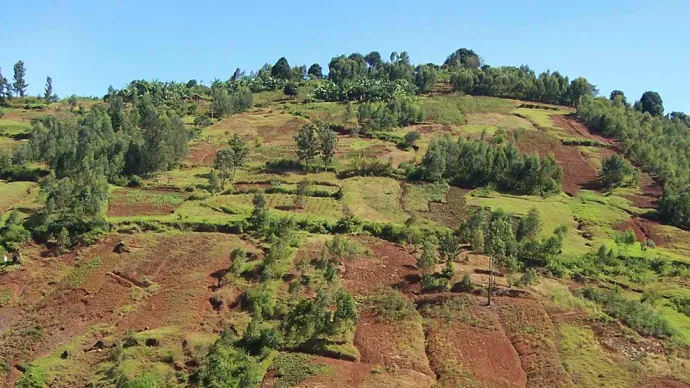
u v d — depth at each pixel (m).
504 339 48.03
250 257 60.12
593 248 69.62
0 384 43.38
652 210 84.38
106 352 45.84
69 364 44.62
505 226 62.66
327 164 92.50
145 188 79.19
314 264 59.16
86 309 52.16
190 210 71.19
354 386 40.56
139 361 43.78
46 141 89.00
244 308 51.94
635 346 47.34
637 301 55.03
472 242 61.25
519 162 90.38
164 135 87.62
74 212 65.25
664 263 66.38
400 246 65.69
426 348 46.56
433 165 89.00
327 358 44.09
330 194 79.94
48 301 53.59
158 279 56.50
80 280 56.00
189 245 62.28
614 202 86.38
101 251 61.03
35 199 71.94
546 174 88.62
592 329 49.66
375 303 52.97
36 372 43.34
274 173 88.25
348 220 68.94
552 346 46.56
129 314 51.09
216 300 52.69
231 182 82.88
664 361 45.41
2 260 58.81
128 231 64.75
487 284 57.31
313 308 46.97
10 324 50.62
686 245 74.12
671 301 58.69
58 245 61.69
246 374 39.88
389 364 43.53
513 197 85.88
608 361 44.94
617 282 61.88
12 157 85.75
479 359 44.81
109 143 87.44
